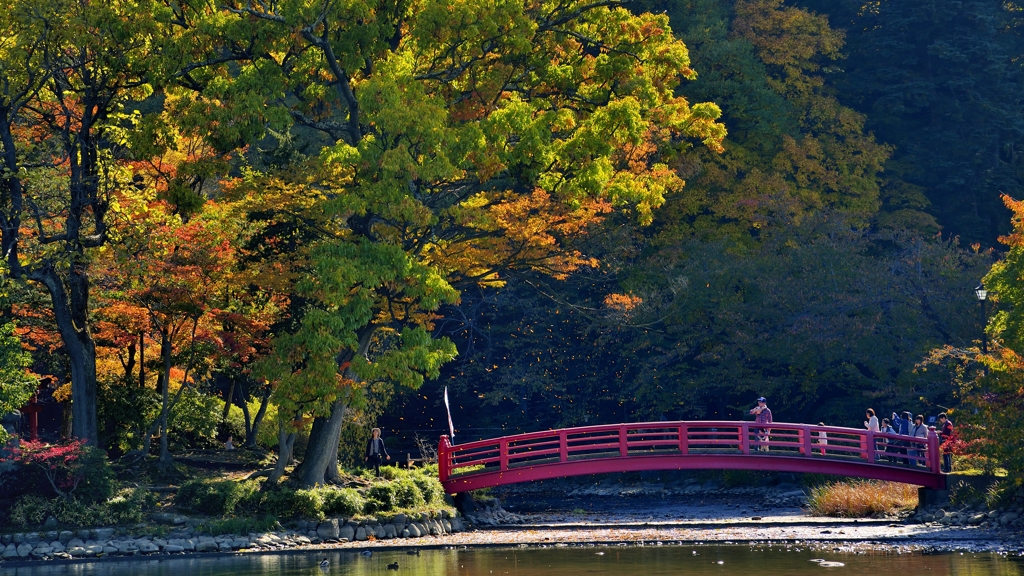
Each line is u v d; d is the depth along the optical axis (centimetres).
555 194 2738
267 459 3316
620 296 3841
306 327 2303
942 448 2592
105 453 2453
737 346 4303
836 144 5647
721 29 5591
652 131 2939
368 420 3762
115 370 3409
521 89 2745
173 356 3086
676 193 5228
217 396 3531
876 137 6300
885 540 2228
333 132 2773
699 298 4394
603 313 4700
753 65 5525
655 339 4606
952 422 2995
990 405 2367
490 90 2638
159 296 2639
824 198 5466
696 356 4531
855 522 2675
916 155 5972
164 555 2178
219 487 2473
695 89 5334
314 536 2427
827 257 4322
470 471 3109
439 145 2356
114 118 2702
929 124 6225
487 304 5297
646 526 2752
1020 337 2545
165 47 2388
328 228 2769
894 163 5909
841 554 2005
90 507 2317
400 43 2750
